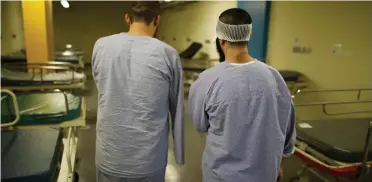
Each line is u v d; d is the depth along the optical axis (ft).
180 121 5.03
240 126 3.91
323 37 12.33
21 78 12.57
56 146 5.60
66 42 35.06
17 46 23.58
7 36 23.07
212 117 4.09
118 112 4.60
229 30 3.99
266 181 4.04
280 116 4.06
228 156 3.97
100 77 4.67
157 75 4.56
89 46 35.73
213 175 4.13
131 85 4.54
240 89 3.89
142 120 4.59
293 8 13.97
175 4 29.78
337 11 11.49
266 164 4.00
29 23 13.93
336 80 11.79
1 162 4.79
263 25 15.87
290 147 4.50
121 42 4.58
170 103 5.07
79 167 9.16
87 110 15.24
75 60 20.25
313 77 13.05
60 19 34.40
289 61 14.48
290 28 14.26
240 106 3.89
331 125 7.92
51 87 12.63
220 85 3.94
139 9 4.67
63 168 6.35
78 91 19.45
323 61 12.41
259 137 3.92
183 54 25.23
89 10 35.09
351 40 10.95
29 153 5.16
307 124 7.91
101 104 4.75
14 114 7.04
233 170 3.98
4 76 12.69
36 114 7.16
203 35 24.64
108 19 35.83
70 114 7.57
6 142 5.61
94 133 12.08
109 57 4.56
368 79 10.32
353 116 11.18
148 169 4.74
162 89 4.65
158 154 4.81
